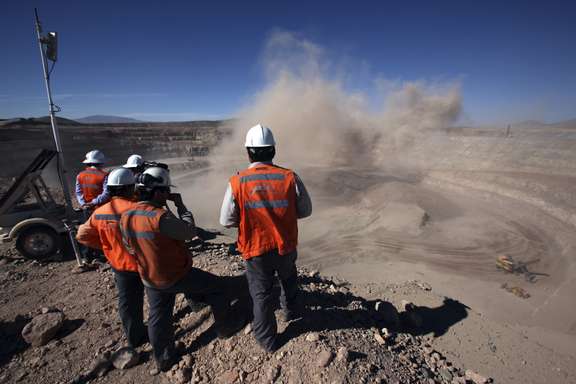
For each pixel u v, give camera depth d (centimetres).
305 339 317
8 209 591
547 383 385
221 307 332
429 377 318
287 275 305
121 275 322
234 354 318
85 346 360
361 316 415
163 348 311
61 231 600
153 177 286
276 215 268
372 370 294
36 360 340
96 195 538
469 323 493
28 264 580
